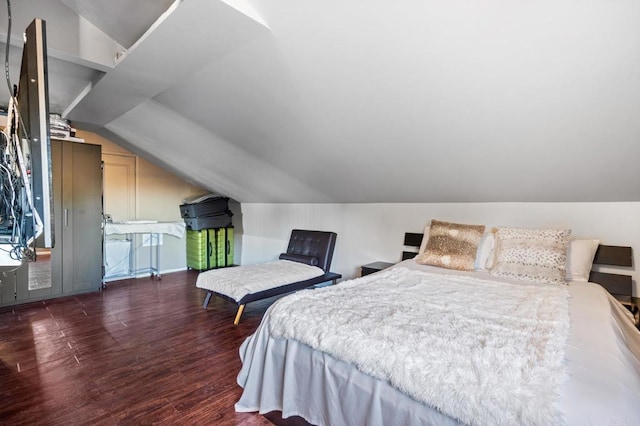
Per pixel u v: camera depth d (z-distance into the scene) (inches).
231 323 122.8
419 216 138.3
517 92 72.4
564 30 57.4
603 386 39.4
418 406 45.1
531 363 44.5
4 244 58.0
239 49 83.3
